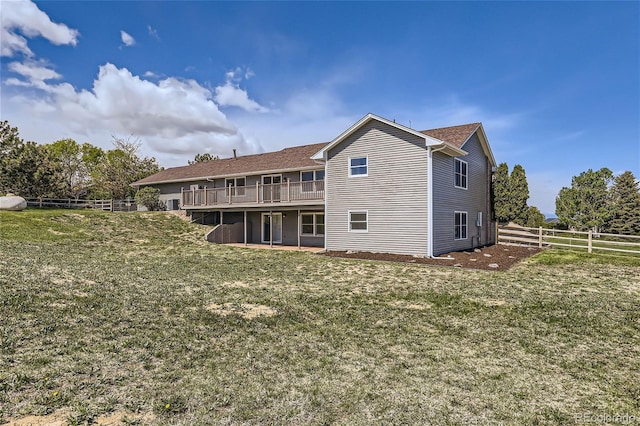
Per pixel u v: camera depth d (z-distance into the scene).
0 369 3.76
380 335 5.61
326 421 3.18
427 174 14.34
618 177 30.41
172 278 9.46
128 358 4.32
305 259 14.02
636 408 3.56
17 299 6.01
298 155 22.83
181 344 4.88
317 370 4.26
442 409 3.44
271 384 3.86
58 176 31.09
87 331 5.07
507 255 15.45
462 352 4.98
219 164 27.20
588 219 30.14
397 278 10.38
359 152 16.16
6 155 28.44
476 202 19.23
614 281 10.11
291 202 18.78
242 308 6.86
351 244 16.28
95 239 16.88
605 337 5.67
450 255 14.89
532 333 5.81
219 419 3.14
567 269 12.09
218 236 21.11
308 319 6.36
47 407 3.13
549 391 3.89
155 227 21.61
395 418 3.26
